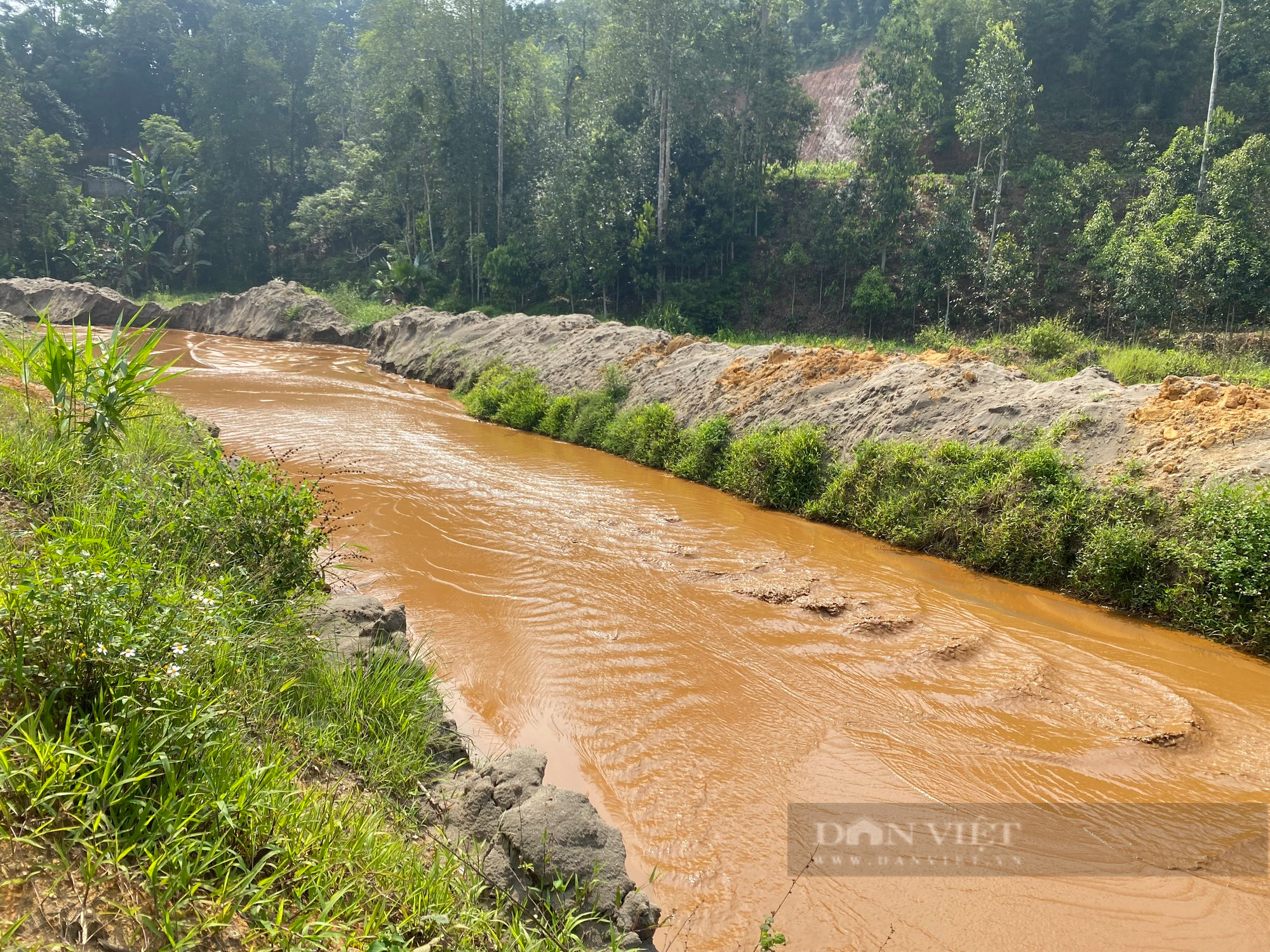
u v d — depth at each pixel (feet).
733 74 135.74
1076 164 131.34
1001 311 108.37
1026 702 19.95
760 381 46.70
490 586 26.45
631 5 126.62
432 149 146.61
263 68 196.24
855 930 12.60
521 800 13.55
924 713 19.44
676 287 126.00
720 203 134.92
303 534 20.36
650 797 15.92
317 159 204.85
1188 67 141.08
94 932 7.91
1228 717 19.39
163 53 244.22
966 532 30.58
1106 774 17.04
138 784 9.71
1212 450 27.73
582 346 63.72
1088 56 150.00
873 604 25.84
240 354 101.19
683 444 45.01
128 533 17.46
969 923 12.80
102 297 128.16
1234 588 23.71
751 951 12.07
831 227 122.11
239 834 10.01
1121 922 12.92
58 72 236.43
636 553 30.32
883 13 198.49
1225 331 91.35
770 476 38.78
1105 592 26.66
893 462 34.60
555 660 21.53
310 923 8.91
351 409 61.41
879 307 112.16
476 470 42.73
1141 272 92.73
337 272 185.68
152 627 11.31
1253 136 92.94
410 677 17.85
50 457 21.13
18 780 9.05
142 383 25.38
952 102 148.25
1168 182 102.01
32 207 173.78
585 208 125.39
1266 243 87.25
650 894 13.21
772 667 21.57
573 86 161.27
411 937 9.91
